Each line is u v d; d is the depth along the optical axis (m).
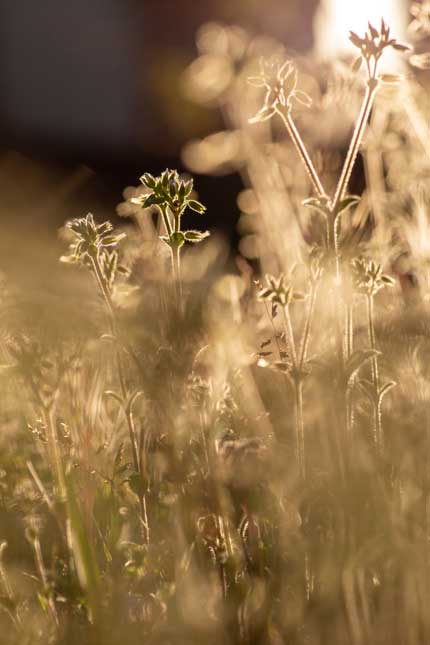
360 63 0.62
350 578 0.57
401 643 0.57
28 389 0.64
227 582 0.60
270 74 0.62
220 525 0.60
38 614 0.60
